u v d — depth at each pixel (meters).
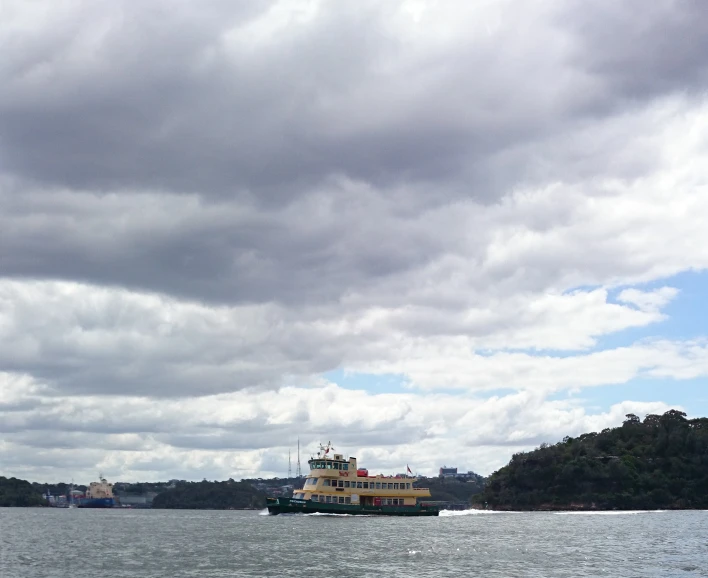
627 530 199.00
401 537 174.38
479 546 152.12
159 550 149.88
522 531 194.75
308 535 181.25
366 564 123.81
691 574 110.62
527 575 110.88
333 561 127.88
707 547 149.75
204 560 130.75
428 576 110.50
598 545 154.25
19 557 138.50
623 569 116.19
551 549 146.00
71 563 128.25
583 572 113.38
